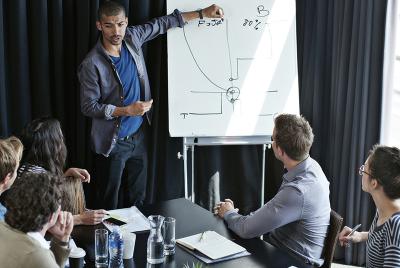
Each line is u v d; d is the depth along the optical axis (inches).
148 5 134.4
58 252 72.6
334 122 144.8
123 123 129.1
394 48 134.0
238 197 155.5
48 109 126.9
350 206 142.1
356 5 134.7
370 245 81.7
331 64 145.7
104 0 130.4
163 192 148.6
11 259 62.4
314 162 96.1
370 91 136.7
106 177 132.2
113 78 124.4
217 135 138.4
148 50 139.3
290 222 93.0
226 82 138.3
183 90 136.7
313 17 146.5
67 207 99.4
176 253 84.9
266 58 139.8
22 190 64.9
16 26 120.2
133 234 83.4
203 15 135.0
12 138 93.8
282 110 140.9
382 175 79.4
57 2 123.3
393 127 146.7
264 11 139.2
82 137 132.7
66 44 129.0
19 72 122.6
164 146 145.8
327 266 94.0
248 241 90.6
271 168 155.8
